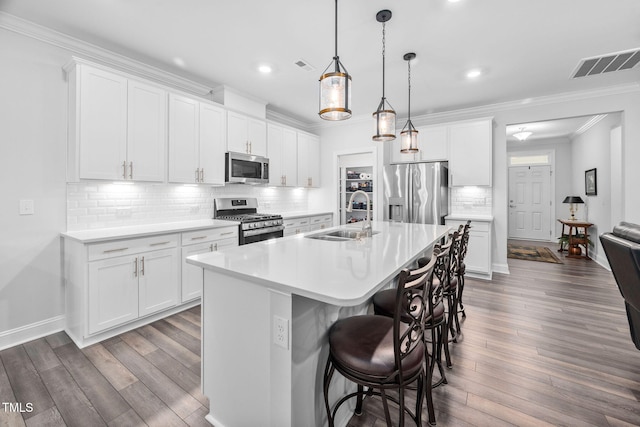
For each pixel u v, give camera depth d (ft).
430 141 15.02
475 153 13.97
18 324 7.73
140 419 5.07
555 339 7.80
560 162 23.18
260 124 13.51
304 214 15.83
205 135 11.10
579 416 5.11
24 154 7.78
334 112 6.22
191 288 9.75
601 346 7.43
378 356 3.77
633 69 10.49
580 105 12.78
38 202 8.02
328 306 4.66
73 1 6.88
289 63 10.03
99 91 8.32
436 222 14.10
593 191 17.72
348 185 21.29
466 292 11.55
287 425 3.92
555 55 9.48
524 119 13.91
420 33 8.27
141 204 10.29
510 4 7.02
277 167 14.62
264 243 6.89
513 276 13.80
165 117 9.87
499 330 8.32
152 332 8.16
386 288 7.11
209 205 12.52
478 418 5.08
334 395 4.82
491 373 6.35
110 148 8.55
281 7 7.16
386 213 15.49
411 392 5.92
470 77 11.18
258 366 4.28
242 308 4.45
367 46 8.93
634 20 7.61
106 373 6.31
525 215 24.59
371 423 5.08
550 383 6.00
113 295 7.87
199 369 6.47
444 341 6.52
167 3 6.98
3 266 7.52
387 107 14.79
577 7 7.11
